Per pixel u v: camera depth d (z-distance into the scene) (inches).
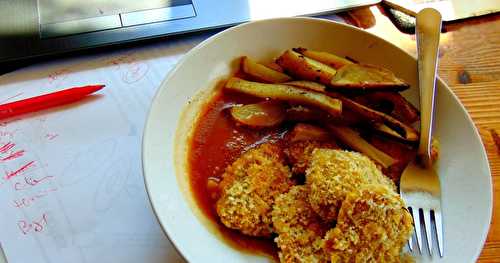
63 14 15.8
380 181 12.2
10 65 15.2
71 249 11.7
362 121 13.5
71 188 12.8
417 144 13.3
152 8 16.4
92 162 13.3
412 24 17.3
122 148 13.7
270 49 14.8
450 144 13.1
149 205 12.6
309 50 14.7
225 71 14.4
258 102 14.1
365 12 17.6
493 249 12.3
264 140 13.8
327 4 17.4
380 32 17.0
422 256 11.3
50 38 15.3
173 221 11.0
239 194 11.9
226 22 16.5
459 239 11.4
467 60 16.4
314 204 11.5
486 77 16.0
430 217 12.0
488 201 11.7
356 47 14.7
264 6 17.1
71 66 15.4
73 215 12.2
